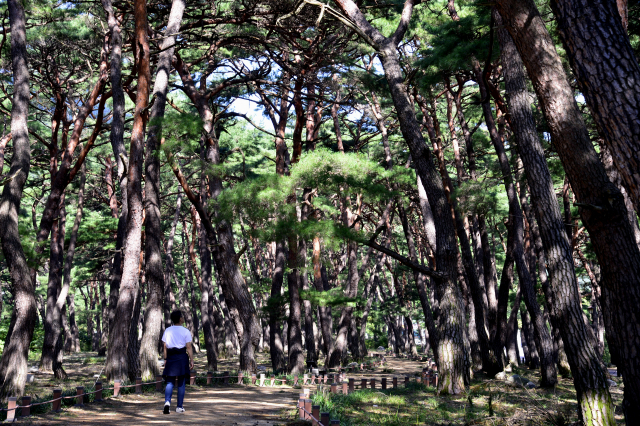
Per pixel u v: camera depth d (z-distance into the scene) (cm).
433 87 2056
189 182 3384
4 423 730
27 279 1251
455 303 1409
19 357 1190
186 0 1828
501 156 1861
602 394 866
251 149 3177
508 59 1101
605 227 618
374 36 1442
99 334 5153
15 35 1348
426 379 1708
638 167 491
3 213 1257
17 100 1330
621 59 507
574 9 529
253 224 1570
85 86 2614
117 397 1071
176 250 5194
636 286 601
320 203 2431
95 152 2988
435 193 1410
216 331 3919
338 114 2980
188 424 777
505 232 3525
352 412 1036
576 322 911
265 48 2006
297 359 2230
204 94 2028
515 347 2908
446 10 2139
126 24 2045
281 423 831
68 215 3803
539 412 993
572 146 652
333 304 2045
